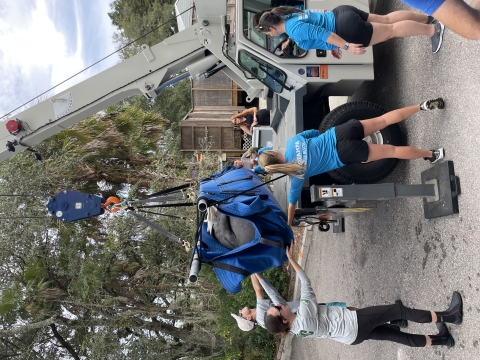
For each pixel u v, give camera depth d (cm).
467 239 349
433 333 393
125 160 887
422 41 425
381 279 505
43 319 786
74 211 348
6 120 444
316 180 463
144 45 466
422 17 414
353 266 596
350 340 364
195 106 1308
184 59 473
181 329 919
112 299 805
